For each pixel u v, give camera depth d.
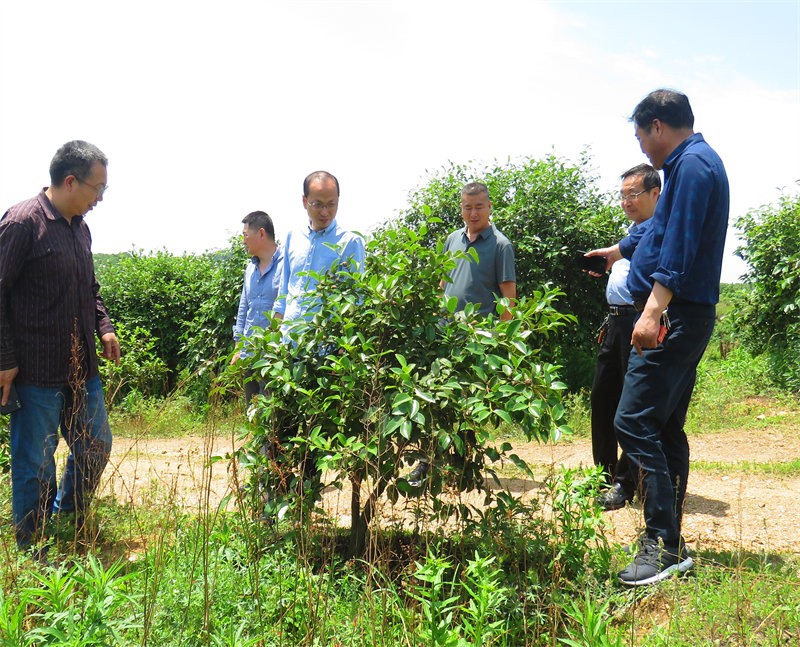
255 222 5.65
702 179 3.36
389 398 3.37
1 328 3.72
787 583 3.13
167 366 13.14
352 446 3.21
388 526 3.99
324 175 4.35
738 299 12.04
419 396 3.19
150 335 12.97
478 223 5.04
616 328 4.89
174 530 3.69
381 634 2.70
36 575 2.68
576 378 10.65
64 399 4.09
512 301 3.82
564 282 10.14
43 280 3.83
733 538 4.22
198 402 10.88
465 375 3.46
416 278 3.60
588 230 9.74
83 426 3.98
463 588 3.17
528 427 3.36
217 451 7.32
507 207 10.11
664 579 3.30
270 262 5.73
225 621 2.78
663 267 3.39
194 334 12.86
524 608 2.94
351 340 3.46
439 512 3.46
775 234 11.20
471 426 3.38
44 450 3.81
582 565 3.34
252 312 5.80
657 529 3.46
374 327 3.65
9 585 2.97
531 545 3.36
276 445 3.63
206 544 2.89
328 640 2.77
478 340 3.46
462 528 3.53
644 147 3.68
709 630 2.85
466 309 3.68
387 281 3.54
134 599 2.66
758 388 10.50
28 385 3.86
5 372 3.74
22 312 3.81
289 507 3.37
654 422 3.57
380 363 3.58
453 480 3.41
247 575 3.06
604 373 5.02
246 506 3.60
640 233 4.80
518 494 5.30
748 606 2.93
